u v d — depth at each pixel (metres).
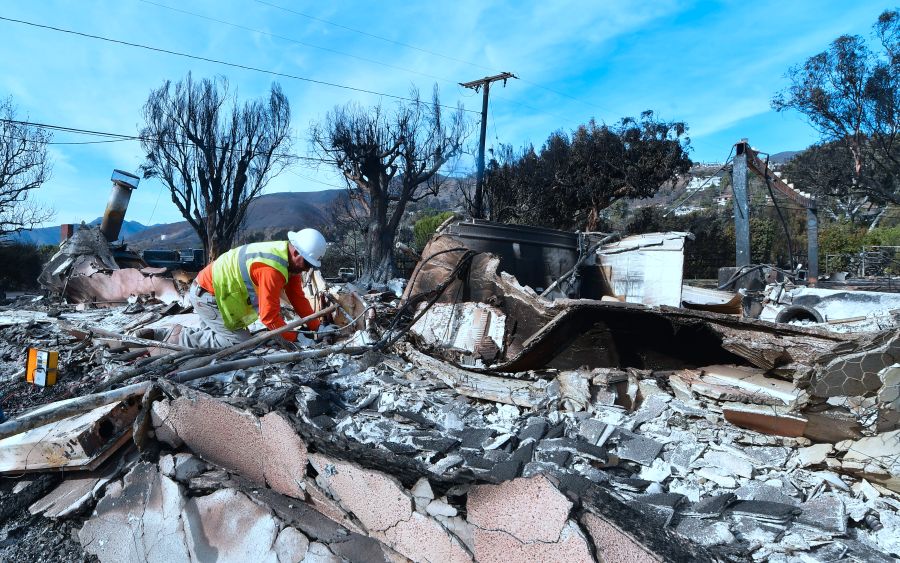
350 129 22.75
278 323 4.50
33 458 3.49
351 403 3.86
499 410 3.79
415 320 5.36
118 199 11.55
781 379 3.84
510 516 2.18
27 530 3.46
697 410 3.59
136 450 3.59
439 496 2.45
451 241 6.36
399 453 3.04
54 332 6.90
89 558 3.36
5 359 6.07
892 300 9.38
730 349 3.94
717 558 2.14
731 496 2.66
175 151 20.20
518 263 6.69
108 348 5.69
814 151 31.92
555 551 2.02
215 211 20.80
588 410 3.78
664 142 25.61
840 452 2.96
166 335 5.92
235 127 20.95
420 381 4.32
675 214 31.41
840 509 2.51
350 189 24.86
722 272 12.33
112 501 3.42
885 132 25.48
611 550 1.93
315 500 2.86
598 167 26.22
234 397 3.36
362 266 27.05
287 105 22.03
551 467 2.83
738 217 12.36
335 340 5.70
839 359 3.12
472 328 5.25
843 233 28.84
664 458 3.09
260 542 2.87
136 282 9.33
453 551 2.32
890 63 23.64
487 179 26.06
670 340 4.28
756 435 3.27
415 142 23.20
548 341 4.25
